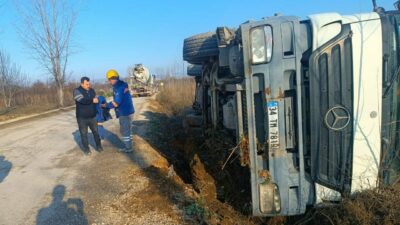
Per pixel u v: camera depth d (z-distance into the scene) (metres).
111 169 7.44
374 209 4.21
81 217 5.11
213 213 5.28
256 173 4.45
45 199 5.92
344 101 4.11
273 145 4.33
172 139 11.21
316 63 4.11
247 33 4.25
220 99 6.74
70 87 34.97
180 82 25.25
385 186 4.29
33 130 14.30
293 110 4.27
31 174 7.46
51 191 6.30
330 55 4.09
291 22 4.19
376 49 4.07
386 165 4.28
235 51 4.83
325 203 4.35
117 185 6.39
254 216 4.86
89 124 9.01
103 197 5.84
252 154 4.43
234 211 5.57
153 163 7.75
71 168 7.77
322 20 4.11
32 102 32.50
